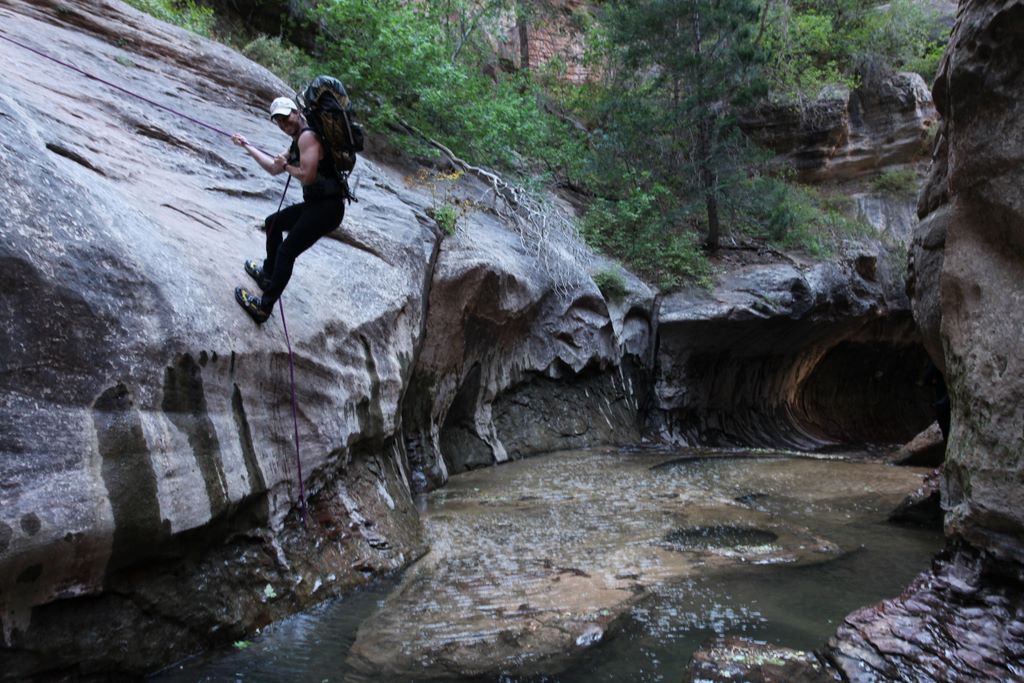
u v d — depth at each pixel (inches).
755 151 626.8
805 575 189.8
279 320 183.9
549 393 468.4
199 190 235.1
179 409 139.3
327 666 133.3
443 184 466.0
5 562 102.1
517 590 175.9
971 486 136.5
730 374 655.8
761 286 590.2
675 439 571.5
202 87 327.9
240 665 132.8
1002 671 117.4
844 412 877.8
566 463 398.3
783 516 263.4
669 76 640.4
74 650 114.1
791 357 730.8
